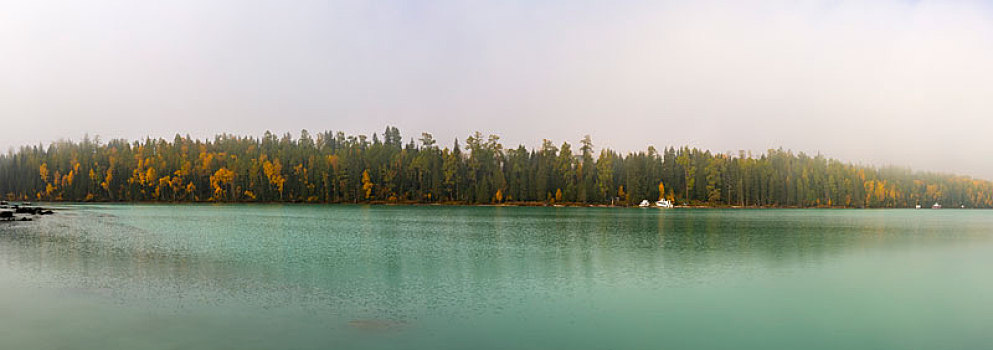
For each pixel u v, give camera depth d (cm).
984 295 2839
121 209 12156
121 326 2042
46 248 4247
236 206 15050
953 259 4319
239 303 2442
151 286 2791
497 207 15950
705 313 2386
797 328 2177
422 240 5481
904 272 3603
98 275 3069
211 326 2066
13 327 2003
